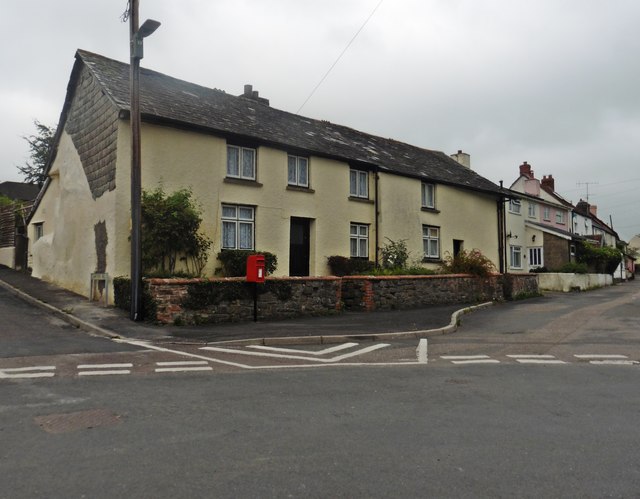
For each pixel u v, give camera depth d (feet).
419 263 75.77
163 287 40.09
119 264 46.65
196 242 49.70
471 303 65.31
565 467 13.55
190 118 52.29
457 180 86.33
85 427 16.31
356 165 69.26
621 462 13.94
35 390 20.86
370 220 70.44
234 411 18.26
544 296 83.15
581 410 18.99
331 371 25.76
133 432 15.88
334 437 15.69
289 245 61.31
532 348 33.63
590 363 28.55
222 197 54.24
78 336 34.96
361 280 54.39
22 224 75.15
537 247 120.47
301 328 40.19
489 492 12.03
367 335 37.04
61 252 59.31
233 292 43.80
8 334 34.65
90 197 52.60
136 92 40.50
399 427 16.72
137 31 39.63
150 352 30.09
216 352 30.81
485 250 90.84
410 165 80.94
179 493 11.78
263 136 58.23
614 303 67.62
